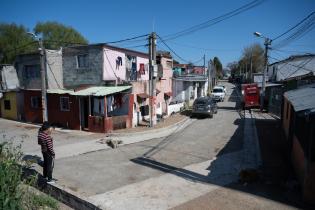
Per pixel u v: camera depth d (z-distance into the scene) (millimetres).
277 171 10531
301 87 16984
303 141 8961
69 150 14250
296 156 10227
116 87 20078
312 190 7820
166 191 8867
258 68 74000
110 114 19750
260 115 25969
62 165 11719
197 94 42312
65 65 22875
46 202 7500
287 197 8258
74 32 46969
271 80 40500
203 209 7598
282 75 34969
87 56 21500
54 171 10922
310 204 7824
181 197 8391
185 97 35594
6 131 19766
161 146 14922
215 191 8781
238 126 20391
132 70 24156
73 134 18359
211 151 13781
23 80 24578
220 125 21000
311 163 7793
